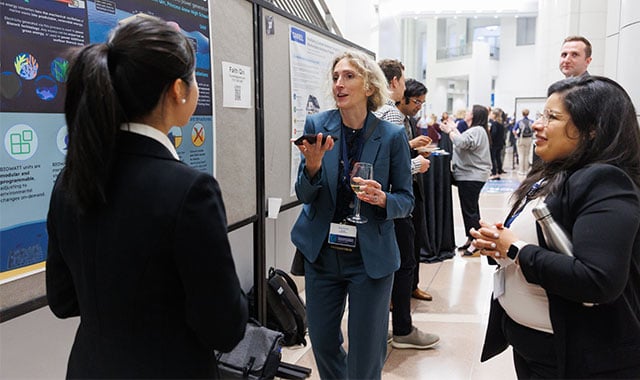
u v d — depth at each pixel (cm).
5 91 121
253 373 215
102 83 81
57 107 136
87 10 144
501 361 265
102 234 86
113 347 88
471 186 475
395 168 180
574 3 1013
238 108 225
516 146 1385
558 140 122
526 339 127
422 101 308
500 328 143
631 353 113
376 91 178
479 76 1884
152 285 85
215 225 87
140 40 84
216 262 86
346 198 177
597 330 114
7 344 161
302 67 295
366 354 180
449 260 459
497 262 132
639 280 116
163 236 83
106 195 86
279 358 223
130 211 85
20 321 165
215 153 208
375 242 174
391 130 179
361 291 176
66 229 91
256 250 250
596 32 994
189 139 190
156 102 88
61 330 181
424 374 251
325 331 184
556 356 119
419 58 2105
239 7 224
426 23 2045
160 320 87
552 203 117
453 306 345
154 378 87
